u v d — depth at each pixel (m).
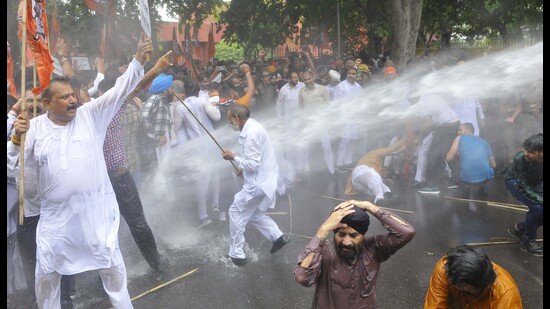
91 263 3.56
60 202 3.45
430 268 4.90
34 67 3.37
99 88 5.01
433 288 3.08
